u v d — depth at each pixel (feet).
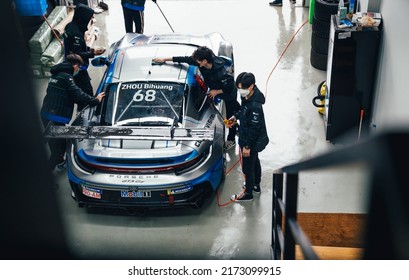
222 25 32.32
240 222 17.07
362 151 1.73
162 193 16.02
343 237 12.97
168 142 16.39
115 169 16.01
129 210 16.74
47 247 2.68
